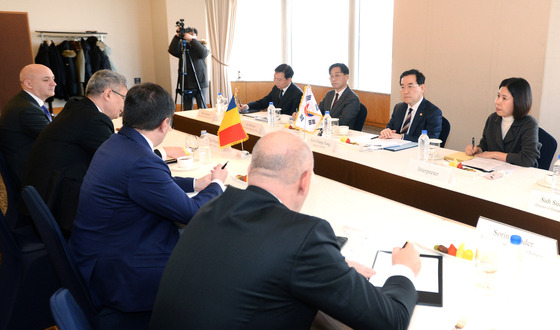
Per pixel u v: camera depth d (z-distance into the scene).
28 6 6.76
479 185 2.22
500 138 2.73
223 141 2.66
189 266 1.02
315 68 7.43
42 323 2.01
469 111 4.64
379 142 3.16
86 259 1.59
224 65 7.59
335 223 1.78
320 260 0.96
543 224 1.87
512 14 4.12
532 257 1.39
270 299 0.96
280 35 7.74
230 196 1.11
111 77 2.35
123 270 1.56
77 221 1.62
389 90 6.49
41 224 1.48
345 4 6.75
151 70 8.04
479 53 4.44
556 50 3.98
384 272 1.38
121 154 1.57
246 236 1.00
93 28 7.36
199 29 7.53
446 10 4.61
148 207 1.56
